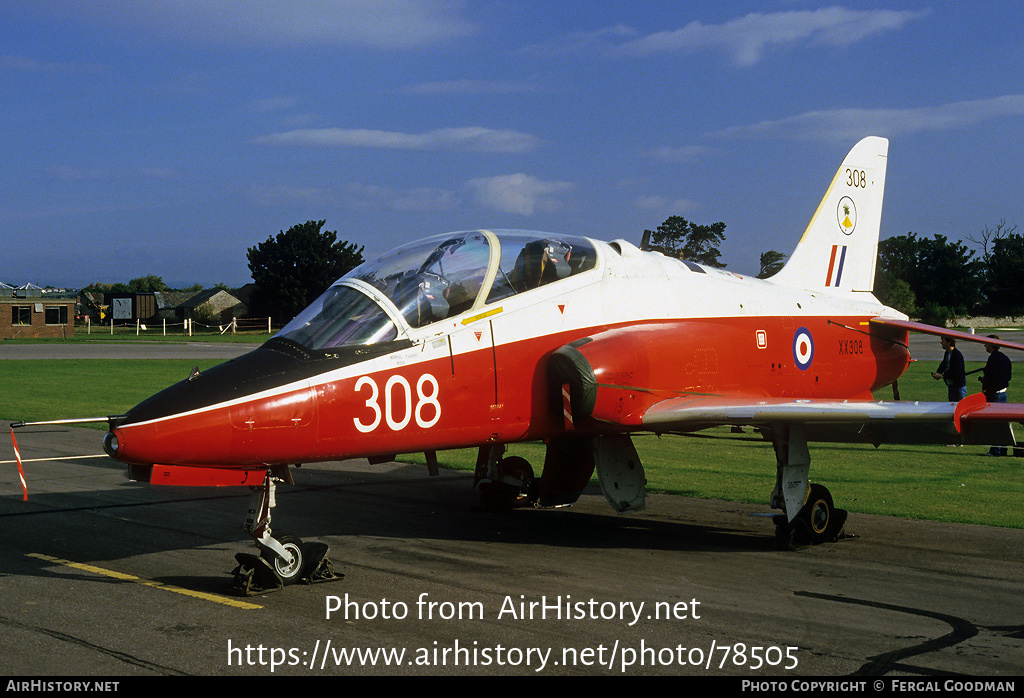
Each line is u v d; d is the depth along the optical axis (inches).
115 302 3695.9
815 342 418.3
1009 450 588.4
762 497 430.3
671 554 315.3
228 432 253.8
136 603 247.4
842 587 270.2
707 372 356.5
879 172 516.1
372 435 281.0
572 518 383.6
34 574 278.7
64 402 828.6
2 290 2445.9
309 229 3132.4
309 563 271.3
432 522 371.9
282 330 297.1
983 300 4013.3
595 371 311.6
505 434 315.9
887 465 536.4
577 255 346.6
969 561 305.3
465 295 307.9
